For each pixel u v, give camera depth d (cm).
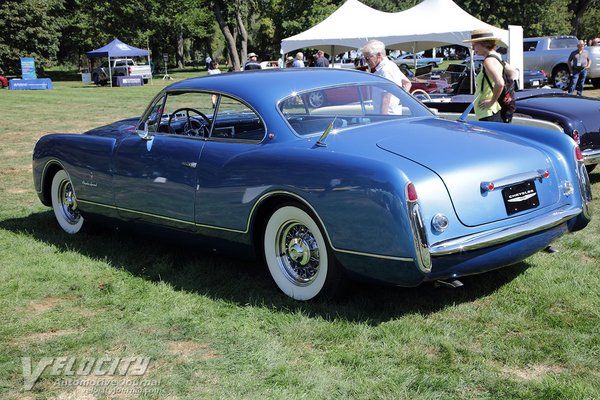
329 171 348
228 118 423
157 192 456
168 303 398
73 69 7025
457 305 377
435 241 331
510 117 598
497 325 347
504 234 344
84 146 522
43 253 516
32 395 290
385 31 1415
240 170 395
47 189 594
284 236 391
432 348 323
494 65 568
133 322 368
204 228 427
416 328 344
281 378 294
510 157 371
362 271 346
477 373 293
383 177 327
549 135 412
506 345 321
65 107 2128
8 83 3638
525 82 1862
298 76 441
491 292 395
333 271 364
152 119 477
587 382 283
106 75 3897
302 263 382
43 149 571
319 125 406
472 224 343
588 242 502
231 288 420
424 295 393
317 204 351
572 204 402
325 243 361
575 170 404
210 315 376
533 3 4766
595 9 5441
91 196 520
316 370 301
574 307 367
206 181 417
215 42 7106
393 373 295
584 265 446
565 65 2070
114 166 492
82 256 506
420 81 1567
